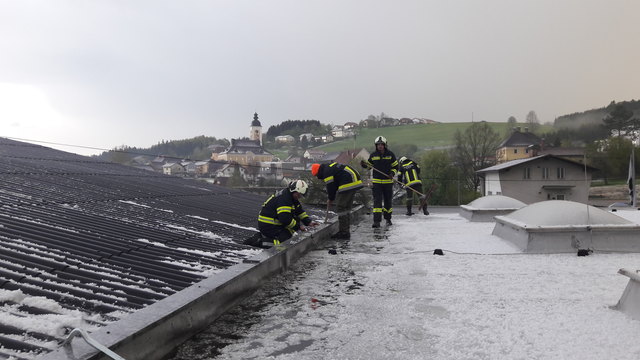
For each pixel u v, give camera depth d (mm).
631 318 3748
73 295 3328
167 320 3193
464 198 45469
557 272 5527
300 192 6184
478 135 52906
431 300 4527
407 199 13977
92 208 6676
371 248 7719
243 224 8047
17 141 14766
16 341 2506
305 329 3752
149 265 4402
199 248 5477
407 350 3275
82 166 12242
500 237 8078
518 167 36781
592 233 6797
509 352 3170
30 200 6355
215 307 3969
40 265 3764
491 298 4520
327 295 4793
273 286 5195
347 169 8875
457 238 8492
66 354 2396
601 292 4586
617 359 2980
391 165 10812
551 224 6906
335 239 8836
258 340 3510
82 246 4566
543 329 3584
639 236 6809
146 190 9758
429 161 48062
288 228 6312
